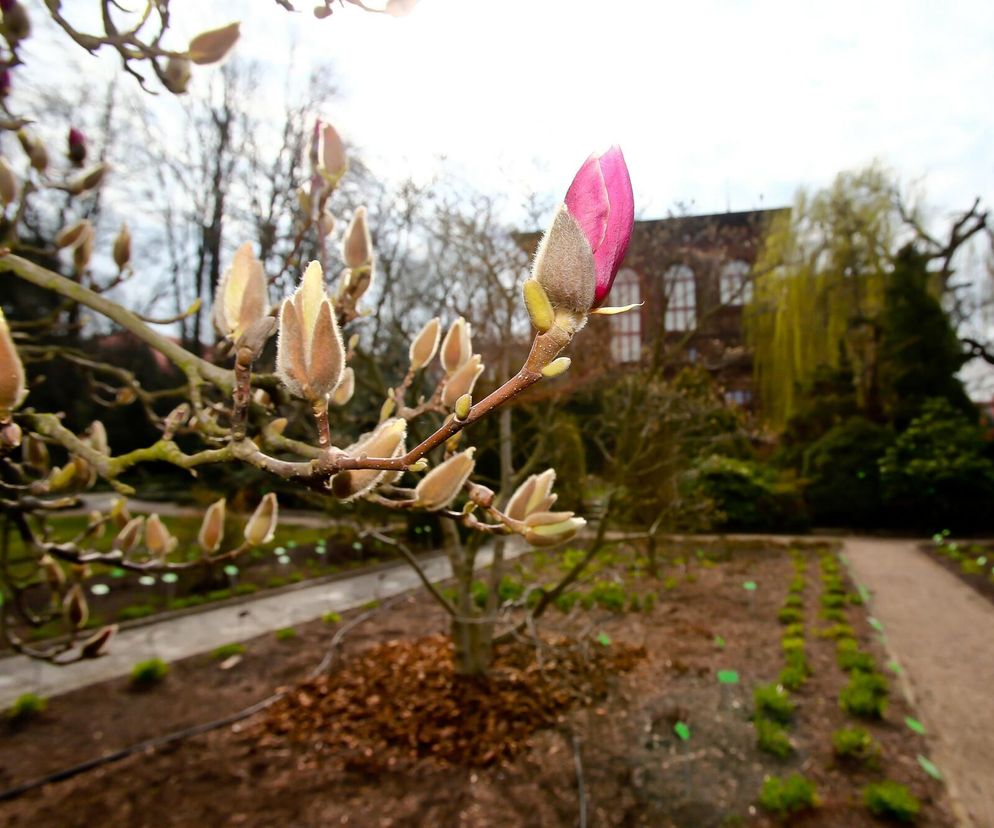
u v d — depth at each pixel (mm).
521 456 8852
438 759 4582
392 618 8203
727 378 19891
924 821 3826
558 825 3846
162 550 1794
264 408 1422
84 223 1906
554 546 1062
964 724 5102
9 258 1555
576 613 8125
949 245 21953
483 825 3842
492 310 5996
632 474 7879
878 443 16156
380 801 4082
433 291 7812
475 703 5418
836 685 5887
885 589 9773
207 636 7484
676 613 8305
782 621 7949
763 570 11305
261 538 1560
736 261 20125
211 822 3842
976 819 3834
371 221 7250
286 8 1360
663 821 3877
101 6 1475
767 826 3812
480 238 6438
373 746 4770
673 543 10953
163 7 1507
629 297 12430
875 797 3875
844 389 18734
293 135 14812
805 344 20031
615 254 666
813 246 20125
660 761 4574
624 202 679
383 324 6832
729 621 7984
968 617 8234
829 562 11469
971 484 14945
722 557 12391
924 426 15984
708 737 4926
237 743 4832
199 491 10859
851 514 16031
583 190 686
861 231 19797
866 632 7559
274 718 5223
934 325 17828
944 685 5941
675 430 10953
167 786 4234
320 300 790
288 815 3922
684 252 11805
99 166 2059
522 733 4941
